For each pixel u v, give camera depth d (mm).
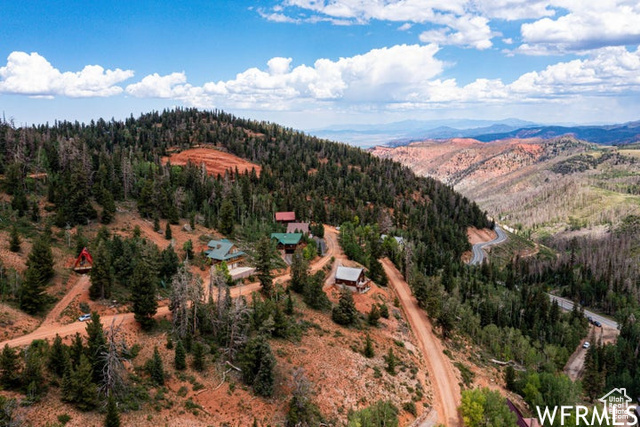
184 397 53656
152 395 52281
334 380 65312
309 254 119500
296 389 55594
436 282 110625
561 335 124875
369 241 147000
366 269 120250
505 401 65938
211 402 54062
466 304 121188
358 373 69125
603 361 111125
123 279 82875
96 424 45031
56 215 100375
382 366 74125
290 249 127250
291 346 71250
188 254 104188
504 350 103812
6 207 98500
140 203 123312
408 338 90375
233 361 62719
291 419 53031
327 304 91875
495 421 61188
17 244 80750
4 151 134875
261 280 88562
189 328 67125
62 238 93312
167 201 128500
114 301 74625
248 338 66438
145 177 152625
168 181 150500
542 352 111438
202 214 140875
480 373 86562
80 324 65875
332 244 146250
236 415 53031
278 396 58500
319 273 95750
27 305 65250
